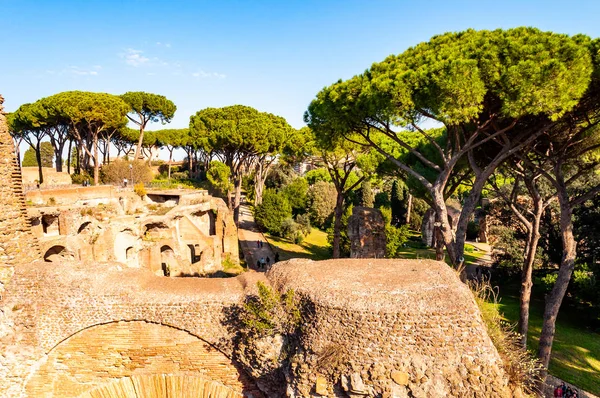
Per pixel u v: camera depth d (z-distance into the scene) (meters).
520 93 10.77
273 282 10.23
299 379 8.70
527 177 15.65
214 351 10.12
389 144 26.53
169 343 10.19
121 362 10.35
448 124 13.20
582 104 12.57
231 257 32.22
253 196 65.88
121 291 10.23
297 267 10.48
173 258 27.33
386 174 23.38
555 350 18.72
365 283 9.30
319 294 9.06
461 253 14.07
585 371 16.97
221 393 10.13
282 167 62.84
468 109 11.42
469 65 11.23
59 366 10.42
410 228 54.88
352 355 8.34
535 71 10.44
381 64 14.27
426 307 8.38
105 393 10.45
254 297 9.92
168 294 10.22
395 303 8.49
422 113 12.89
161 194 37.34
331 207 51.56
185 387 10.30
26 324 10.33
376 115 14.04
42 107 36.94
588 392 15.29
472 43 12.20
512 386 8.33
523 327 15.55
